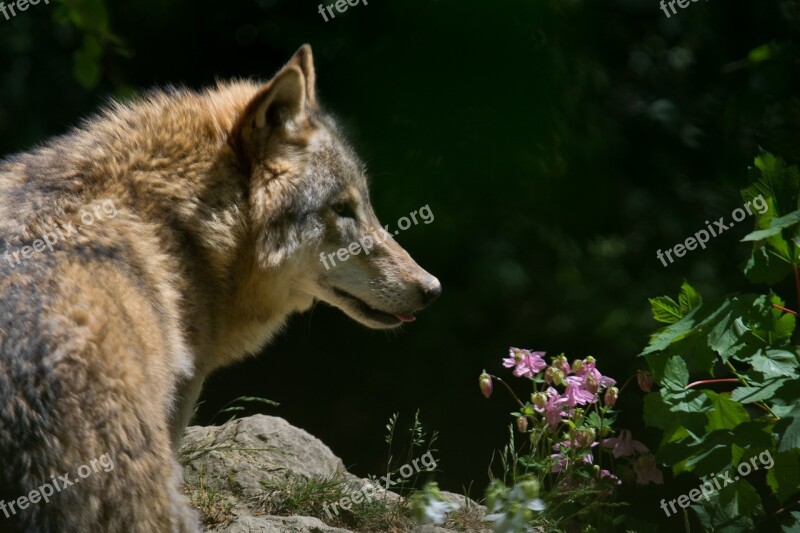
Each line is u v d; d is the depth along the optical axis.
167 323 6.79
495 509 6.05
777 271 7.83
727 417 7.71
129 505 5.93
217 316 7.85
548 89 14.35
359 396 18.02
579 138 16.28
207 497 8.49
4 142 18.08
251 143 7.68
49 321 5.89
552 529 7.99
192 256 7.43
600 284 19.41
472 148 14.73
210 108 7.81
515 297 19.38
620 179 18.61
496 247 18.69
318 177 8.02
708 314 7.77
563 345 19.02
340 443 16.81
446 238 17.52
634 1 17.78
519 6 13.51
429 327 19.12
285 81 7.70
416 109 14.39
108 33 12.89
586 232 19.02
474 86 13.92
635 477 8.68
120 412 5.93
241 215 7.62
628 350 18.58
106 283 6.31
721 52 18.22
